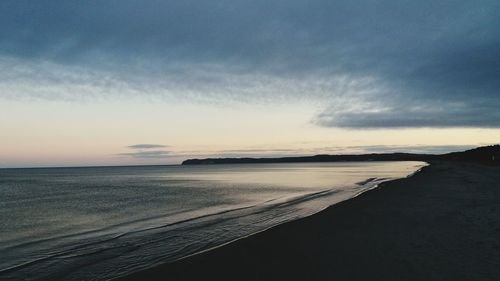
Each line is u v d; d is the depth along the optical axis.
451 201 16.55
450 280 6.39
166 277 7.20
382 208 14.73
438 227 10.78
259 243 9.50
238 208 19.28
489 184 25.91
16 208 21.89
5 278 8.25
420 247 8.59
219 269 7.57
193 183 44.41
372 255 8.10
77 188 38.94
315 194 25.84
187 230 13.29
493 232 9.89
